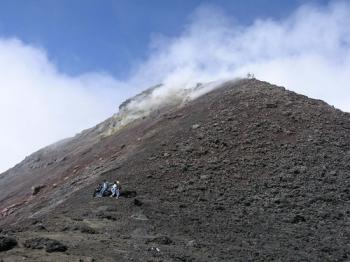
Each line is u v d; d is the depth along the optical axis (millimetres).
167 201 38875
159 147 52531
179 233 30344
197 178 44312
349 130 55219
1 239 20984
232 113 58188
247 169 46000
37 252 20953
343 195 41312
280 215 37406
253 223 35344
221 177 44500
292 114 57375
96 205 36219
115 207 35250
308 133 53062
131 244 25156
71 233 26484
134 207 35625
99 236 26359
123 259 21891
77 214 33406
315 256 28828
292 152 48906
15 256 19906
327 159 47688
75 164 71312
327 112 59719
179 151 50312
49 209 46250
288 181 43531
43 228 26906
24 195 71688
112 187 39094
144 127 70000
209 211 37156
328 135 52875
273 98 61906
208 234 31094
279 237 32531
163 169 46281
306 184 43000
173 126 60500
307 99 64000
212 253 26156
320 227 35500
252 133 52938
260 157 48188
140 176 45031
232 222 34969
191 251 25828
